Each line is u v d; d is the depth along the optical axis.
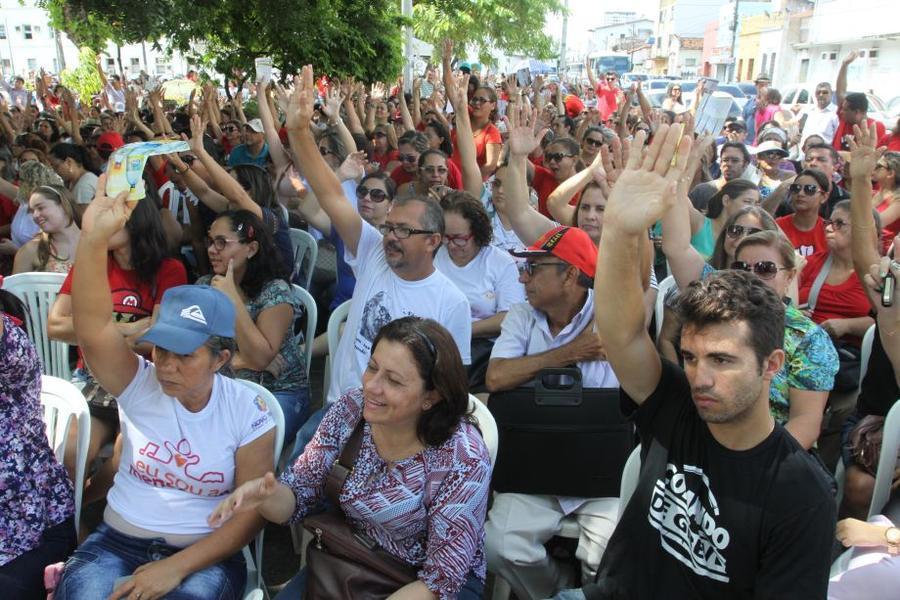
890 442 2.83
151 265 3.75
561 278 2.99
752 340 1.80
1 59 51.00
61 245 4.66
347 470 2.41
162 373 2.49
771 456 1.89
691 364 1.89
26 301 4.19
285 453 3.62
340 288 5.13
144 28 8.73
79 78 21.12
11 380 2.50
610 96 14.30
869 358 3.55
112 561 2.52
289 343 3.75
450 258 4.30
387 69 13.21
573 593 2.26
